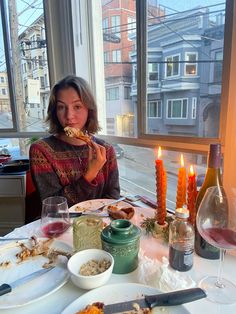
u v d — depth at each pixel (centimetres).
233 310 52
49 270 64
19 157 239
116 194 137
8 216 229
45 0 211
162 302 51
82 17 216
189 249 64
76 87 133
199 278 62
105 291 55
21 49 229
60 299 56
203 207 66
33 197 149
